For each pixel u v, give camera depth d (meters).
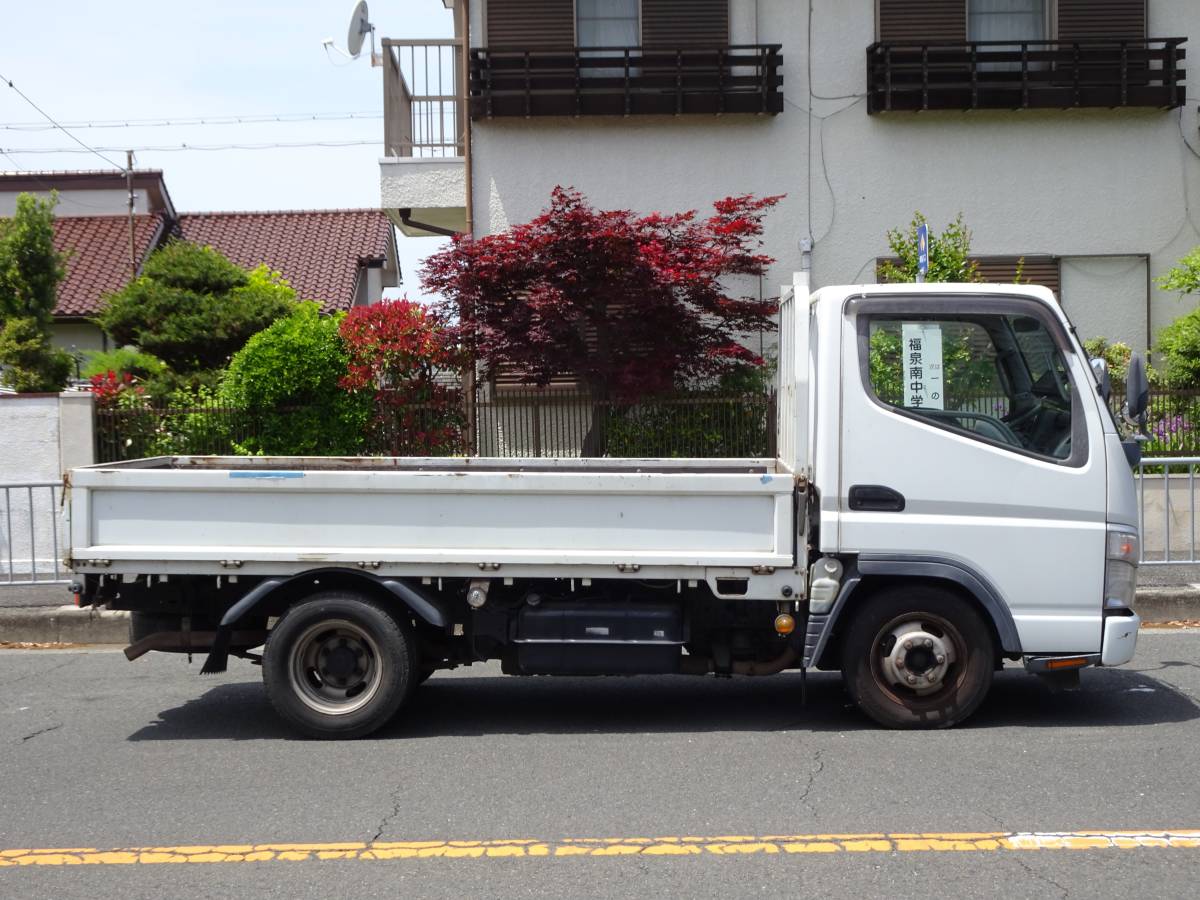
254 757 6.35
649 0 14.63
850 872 4.62
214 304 17.22
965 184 14.80
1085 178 14.79
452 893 4.47
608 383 12.43
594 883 4.55
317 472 6.53
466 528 6.52
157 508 6.63
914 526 6.46
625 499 6.49
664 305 12.07
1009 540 6.46
